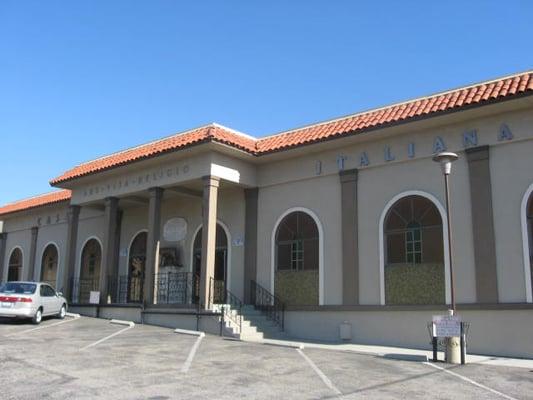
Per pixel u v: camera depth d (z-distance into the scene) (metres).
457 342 12.80
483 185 15.48
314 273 18.72
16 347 13.34
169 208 24.02
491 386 10.02
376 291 17.09
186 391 8.98
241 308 19.19
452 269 13.16
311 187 19.33
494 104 14.82
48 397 8.34
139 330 17.84
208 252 18.81
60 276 28.77
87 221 28.03
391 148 17.47
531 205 14.80
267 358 12.70
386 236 17.25
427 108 16.27
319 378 10.40
